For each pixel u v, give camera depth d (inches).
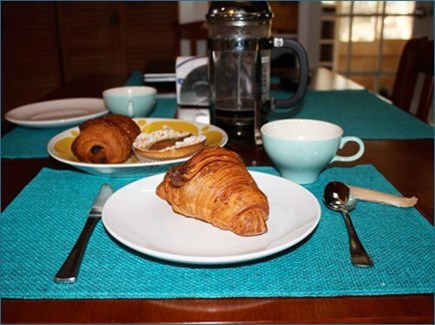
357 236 20.8
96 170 28.3
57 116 44.1
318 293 17.0
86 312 16.2
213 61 36.4
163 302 16.7
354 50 114.3
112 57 115.8
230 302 16.7
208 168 20.4
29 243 21.1
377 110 45.9
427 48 51.8
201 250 18.8
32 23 113.2
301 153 26.1
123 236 19.3
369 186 27.3
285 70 68.2
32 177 30.2
